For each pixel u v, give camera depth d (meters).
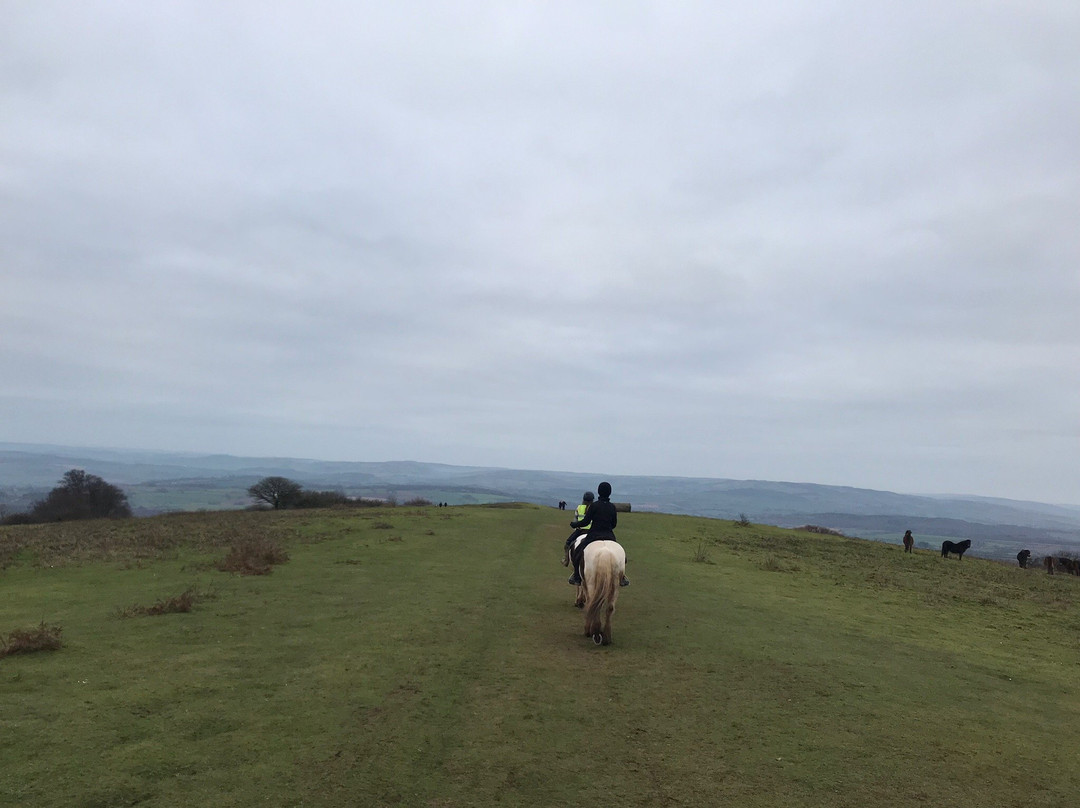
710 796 5.46
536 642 10.27
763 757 6.28
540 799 5.30
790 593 16.47
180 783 5.33
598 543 11.03
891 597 17.08
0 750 5.78
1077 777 6.14
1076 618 15.91
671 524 36.72
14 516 65.62
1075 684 9.53
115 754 5.79
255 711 6.96
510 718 7.04
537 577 16.66
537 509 48.06
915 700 8.24
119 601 12.36
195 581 14.56
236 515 34.38
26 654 8.76
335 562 17.80
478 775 5.69
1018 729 7.39
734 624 12.23
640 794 5.45
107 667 8.27
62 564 16.80
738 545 28.44
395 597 13.31
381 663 8.80
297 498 58.97
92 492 71.44
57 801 4.94
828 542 33.69
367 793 5.28
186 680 7.87
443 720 6.91
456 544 22.64
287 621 11.01
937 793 5.69
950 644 11.77
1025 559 34.56
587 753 6.23
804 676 9.02
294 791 5.27
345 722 6.73
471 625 11.15
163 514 37.84
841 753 6.46
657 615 12.78
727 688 8.34
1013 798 5.65
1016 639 12.77
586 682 8.38
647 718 7.20
